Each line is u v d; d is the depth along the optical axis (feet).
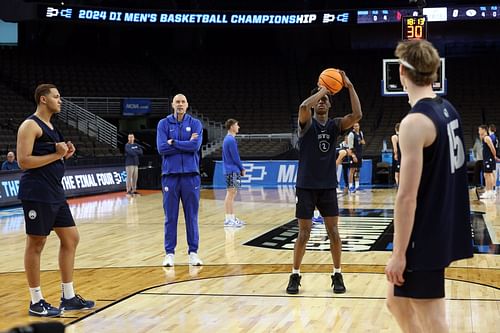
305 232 19.06
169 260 23.73
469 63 88.12
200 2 94.22
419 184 9.41
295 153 70.18
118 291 19.76
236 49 98.02
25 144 16.44
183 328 15.75
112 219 39.19
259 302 18.17
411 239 9.48
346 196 52.80
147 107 78.48
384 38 90.68
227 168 35.27
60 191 17.06
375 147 75.05
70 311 17.39
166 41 96.27
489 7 73.87
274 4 95.76
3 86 74.43
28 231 16.74
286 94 85.46
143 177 67.26
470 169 67.36
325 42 95.14
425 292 9.47
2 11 74.02
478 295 18.62
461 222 9.86
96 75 82.89
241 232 32.76
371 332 15.15
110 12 77.00
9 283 21.16
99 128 72.02
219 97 84.74
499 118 78.48
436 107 9.54
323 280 20.88
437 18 74.69
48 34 89.66
